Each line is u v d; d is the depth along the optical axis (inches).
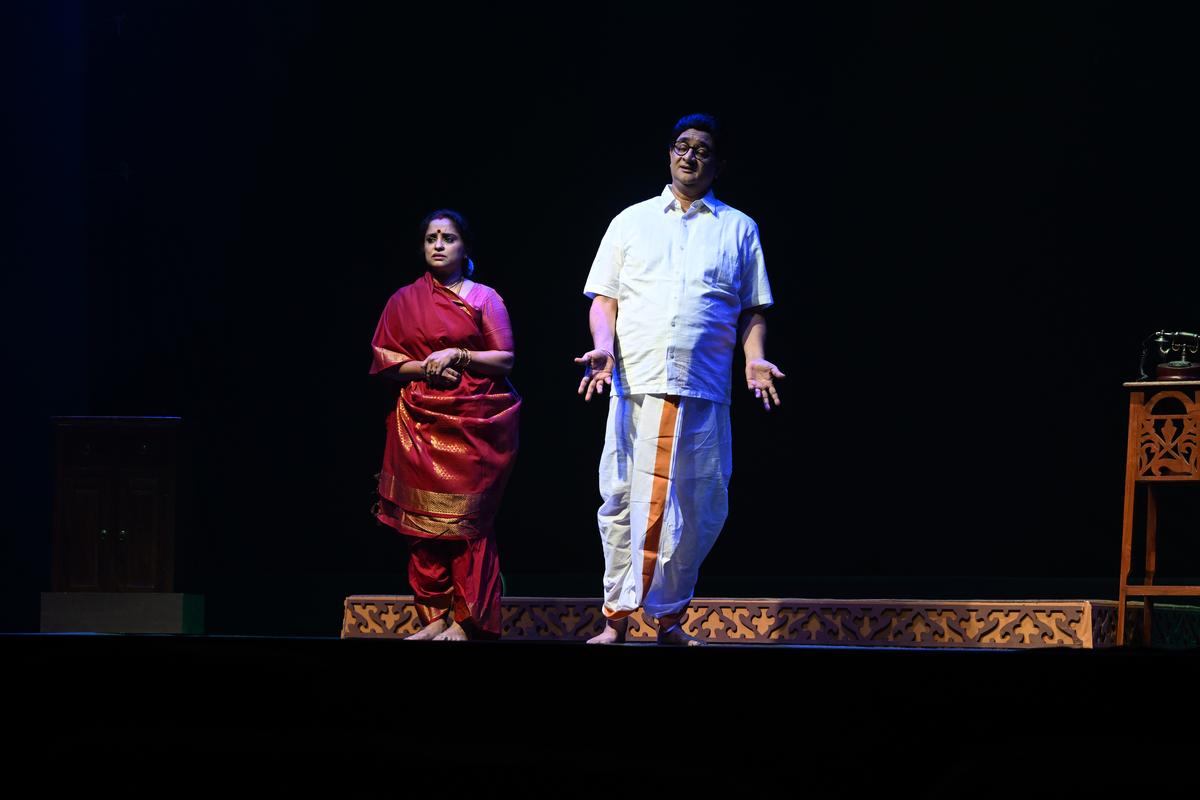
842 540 276.5
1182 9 258.1
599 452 282.2
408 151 281.7
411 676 86.6
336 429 286.0
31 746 81.9
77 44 274.5
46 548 254.2
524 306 282.2
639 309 152.5
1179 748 57.2
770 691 86.8
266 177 283.0
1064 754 57.4
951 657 84.5
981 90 267.6
